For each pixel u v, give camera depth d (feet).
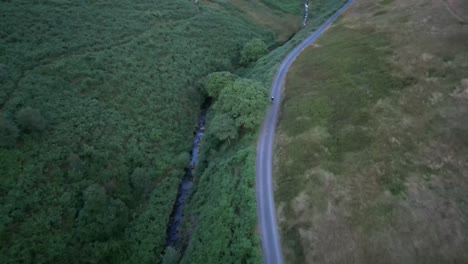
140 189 181.98
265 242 136.67
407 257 121.70
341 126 176.55
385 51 226.38
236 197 157.38
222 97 205.87
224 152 192.75
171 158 203.31
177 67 253.65
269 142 181.47
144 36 262.47
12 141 160.15
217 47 288.71
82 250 147.23
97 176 171.73
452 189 139.74
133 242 161.38
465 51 208.54
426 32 236.84
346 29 278.87
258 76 244.22
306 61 243.81
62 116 185.88
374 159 156.46
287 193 151.64
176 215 178.40
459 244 122.31
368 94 193.16
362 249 126.93
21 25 223.30
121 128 200.34
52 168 163.73
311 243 132.16
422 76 197.47
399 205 137.18
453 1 267.18
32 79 195.31
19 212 144.77
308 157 164.35
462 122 165.99
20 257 135.23
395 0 300.20
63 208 154.51
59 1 257.34
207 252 144.25
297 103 200.44
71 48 226.99
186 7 316.60
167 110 224.94
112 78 220.84
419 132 165.48
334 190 148.05
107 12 270.46
